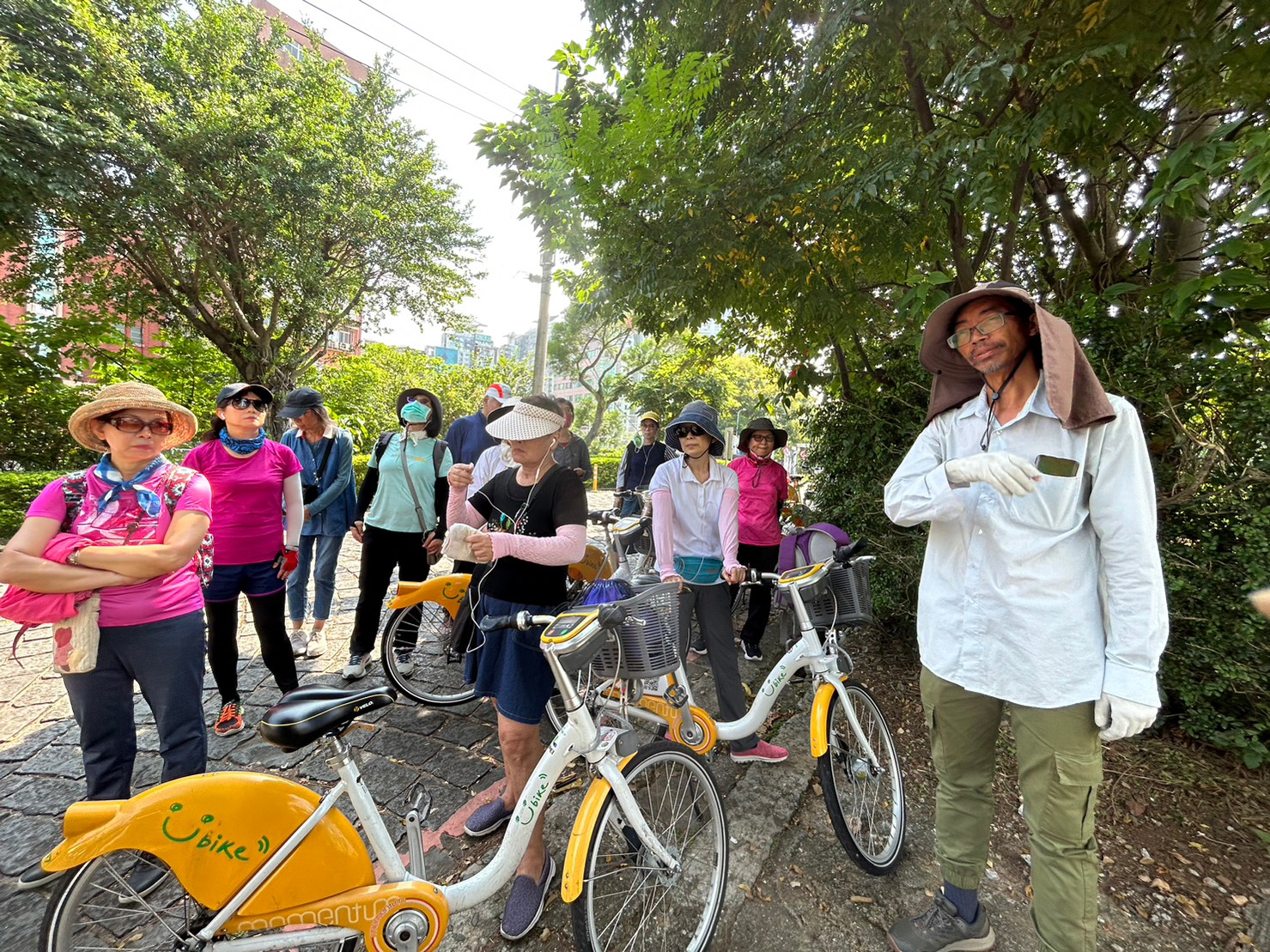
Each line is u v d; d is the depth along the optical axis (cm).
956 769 173
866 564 238
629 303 369
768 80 388
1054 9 242
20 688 320
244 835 132
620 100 334
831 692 211
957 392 172
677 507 272
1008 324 150
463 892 148
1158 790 246
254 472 273
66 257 995
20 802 230
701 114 386
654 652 186
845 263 338
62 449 945
